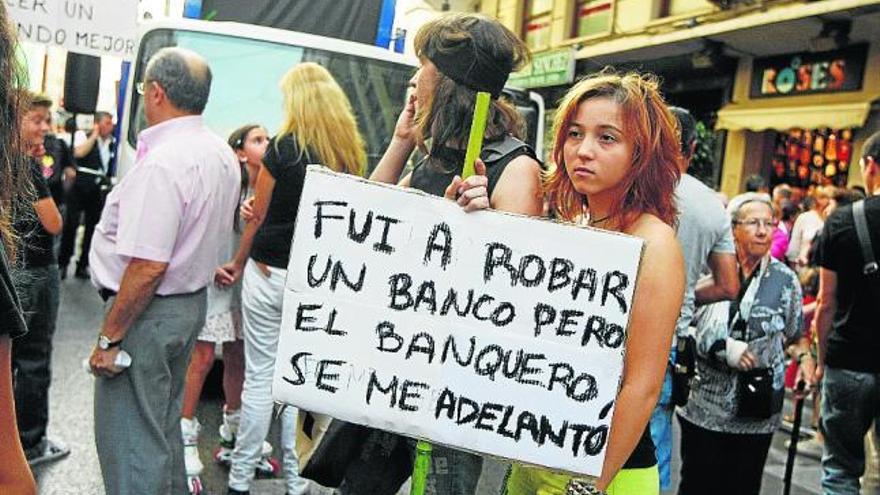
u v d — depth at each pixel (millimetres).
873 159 3900
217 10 6277
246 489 4020
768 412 3504
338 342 2016
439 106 2293
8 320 1292
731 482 3625
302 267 2023
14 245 1520
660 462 3529
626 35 13445
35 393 4297
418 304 1992
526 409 1957
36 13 4922
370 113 5734
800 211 9602
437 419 1988
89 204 10391
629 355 1980
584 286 1931
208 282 3320
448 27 2264
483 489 3689
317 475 2375
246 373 4023
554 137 2172
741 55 11891
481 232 1969
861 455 3891
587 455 1938
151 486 3115
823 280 3855
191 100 3172
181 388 3410
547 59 14727
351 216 2008
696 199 3373
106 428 3148
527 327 1954
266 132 5062
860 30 9781
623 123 2021
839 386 3822
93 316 8109
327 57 5695
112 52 5133
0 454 1312
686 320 3436
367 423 2010
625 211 2084
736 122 11680
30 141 3869
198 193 3133
